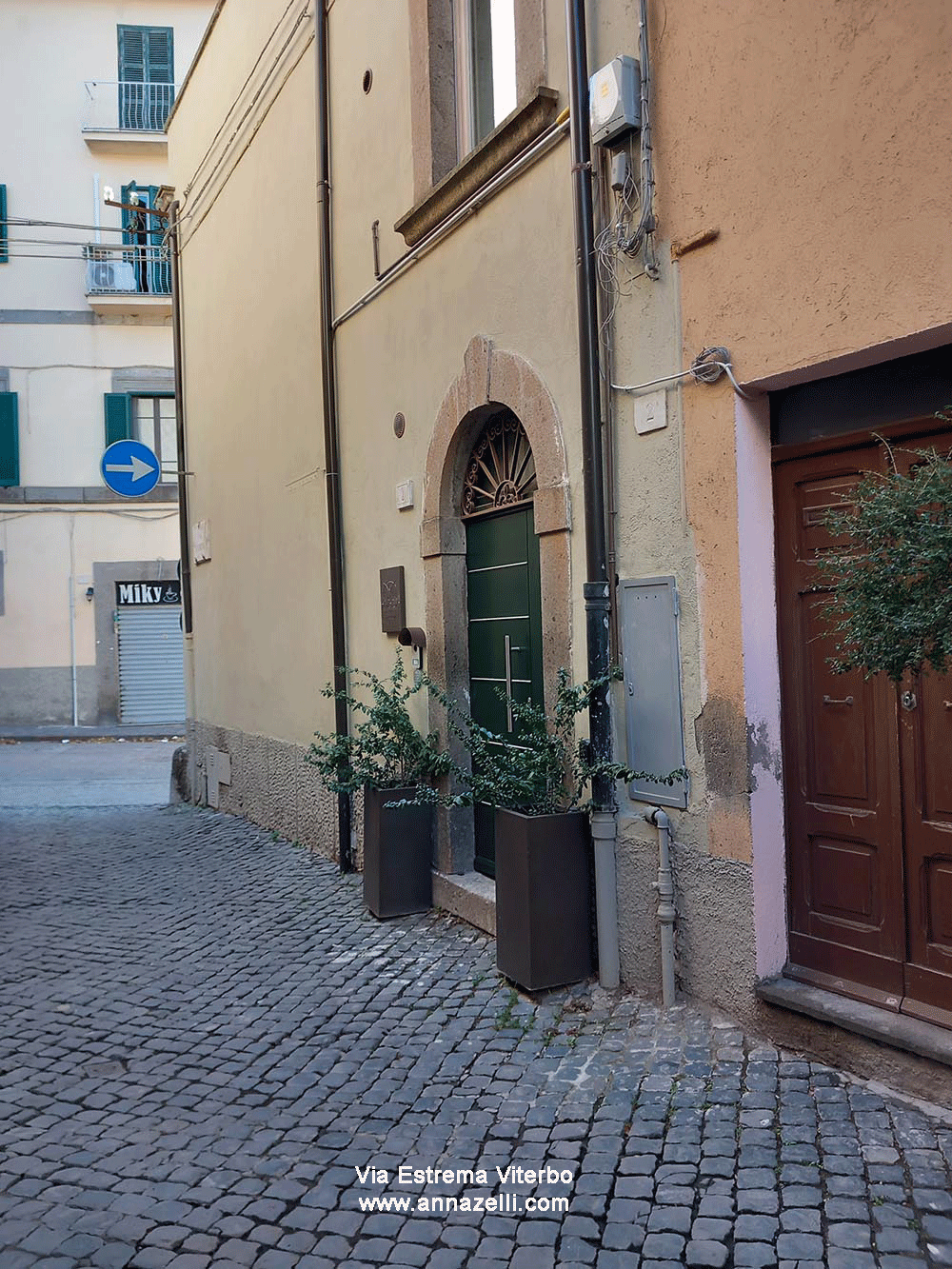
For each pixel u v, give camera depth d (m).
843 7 3.58
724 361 4.13
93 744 19.64
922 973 3.70
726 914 4.21
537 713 4.82
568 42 4.74
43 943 6.26
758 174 3.95
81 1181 3.46
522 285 5.37
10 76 21.31
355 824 7.54
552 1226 3.06
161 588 21.66
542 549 5.22
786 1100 3.58
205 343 11.27
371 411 7.22
